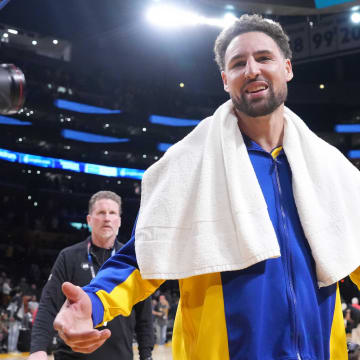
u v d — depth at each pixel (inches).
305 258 93.6
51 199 1873.8
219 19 764.0
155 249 91.3
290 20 845.2
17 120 1702.8
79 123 1803.6
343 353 94.7
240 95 99.2
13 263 1637.6
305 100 1950.1
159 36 1654.8
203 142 101.4
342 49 756.0
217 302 89.7
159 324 1031.0
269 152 101.2
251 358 86.0
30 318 870.4
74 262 229.0
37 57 1690.5
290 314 88.8
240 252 89.1
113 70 1841.8
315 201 95.9
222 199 94.3
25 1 1350.9
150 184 99.7
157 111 1894.7
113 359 212.2
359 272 101.1
